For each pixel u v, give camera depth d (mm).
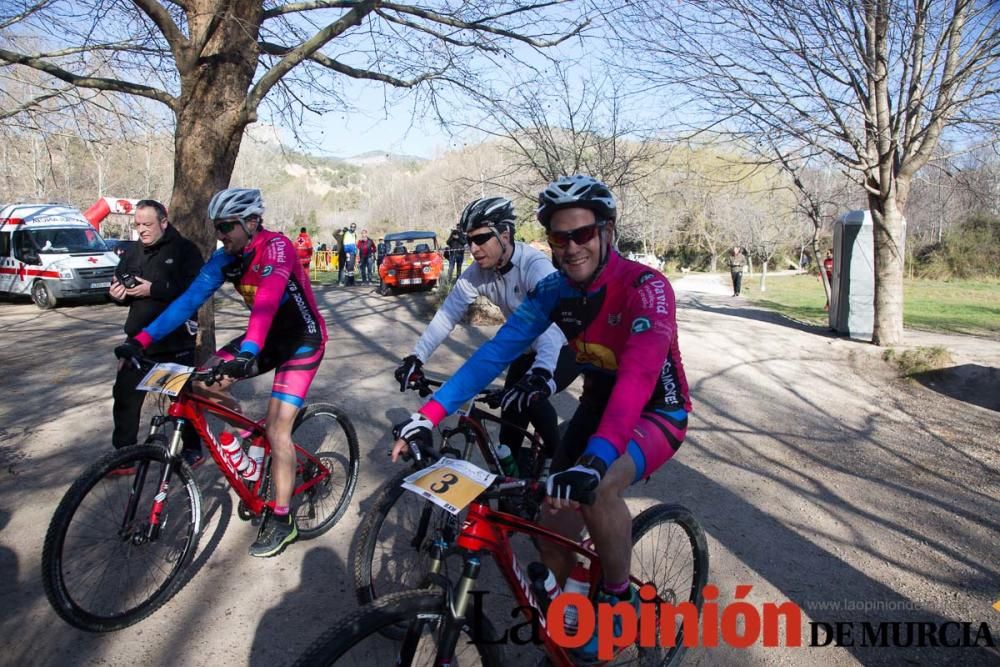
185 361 4469
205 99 6004
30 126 8695
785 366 8773
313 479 3906
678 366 2654
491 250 3471
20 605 3184
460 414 3414
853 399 7590
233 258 3607
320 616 3178
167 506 3271
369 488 4641
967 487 5102
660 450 2531
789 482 5059
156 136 9352
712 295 23797
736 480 5039
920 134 9125
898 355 8836
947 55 8906
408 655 2059
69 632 3006
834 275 11336
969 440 6254
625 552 2379
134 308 4355
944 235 33688
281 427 3504
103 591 3104
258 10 6281
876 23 8945
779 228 35250
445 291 13180
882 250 9578
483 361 2586
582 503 2018
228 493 4340
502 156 13539
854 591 3521
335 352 8812
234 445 3516
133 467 3117
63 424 5742
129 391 4316
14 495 4344
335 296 15742
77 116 8578
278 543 3512
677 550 2957
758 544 4008
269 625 3100
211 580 3447
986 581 3645
